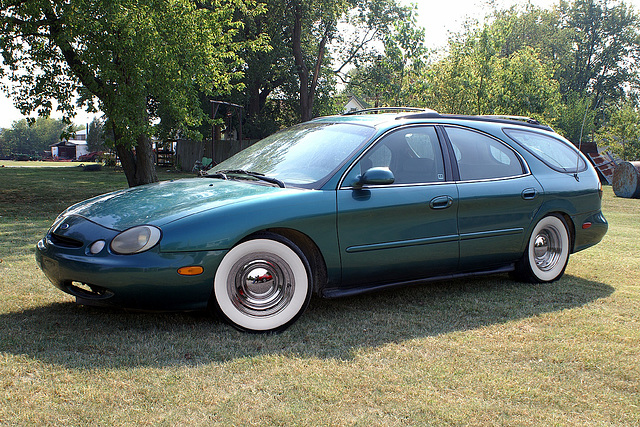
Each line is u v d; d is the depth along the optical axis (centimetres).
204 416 225
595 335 344
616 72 6003
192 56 1319
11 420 215
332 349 310
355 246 367
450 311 391
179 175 2766
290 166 393
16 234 720
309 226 348
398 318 372
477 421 229
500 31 2331
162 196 363
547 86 2389
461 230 416
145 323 342
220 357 291
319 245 353
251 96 3566
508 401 250
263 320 336
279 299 343
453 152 428
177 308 321
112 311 366
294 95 3694
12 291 414
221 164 464
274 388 254
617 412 242
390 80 3080
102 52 1209
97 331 325
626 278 520
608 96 6125
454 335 338
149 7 1240
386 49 2366
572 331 352
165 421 219
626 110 2988
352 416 229
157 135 1591
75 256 317
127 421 218
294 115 3991
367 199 370
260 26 3241
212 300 330
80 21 1169
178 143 3438
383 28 3388
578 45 6066
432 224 399
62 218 366
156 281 309
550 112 2519
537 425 228
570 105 4597
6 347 294
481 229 428
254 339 323
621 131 2941
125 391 245
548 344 326
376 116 435
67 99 1421
